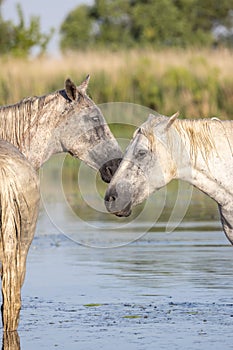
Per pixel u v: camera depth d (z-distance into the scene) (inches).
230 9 2883.9
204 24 2874.0
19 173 382.3
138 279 528.7
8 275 380.2
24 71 1440.7
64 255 621.9
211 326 416.8
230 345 382.3
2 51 1971.0
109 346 382.3
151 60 1515.7
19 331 410.9
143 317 437.7
